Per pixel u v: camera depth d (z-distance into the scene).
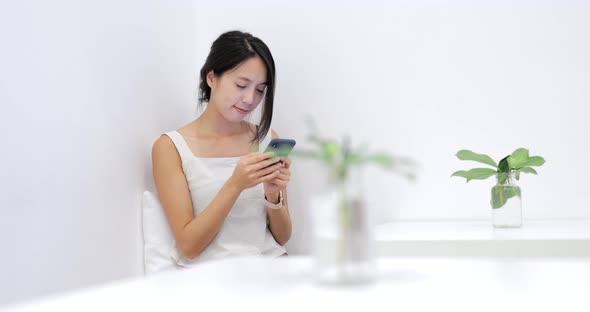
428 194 2.18
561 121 2.12
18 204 1.33
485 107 2.17
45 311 0.59
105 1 1.73
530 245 1.37
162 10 2.10
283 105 2.29
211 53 1.93
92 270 1.61
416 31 2.21
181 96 2.25
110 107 1.74
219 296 0.64
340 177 0.69
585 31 2.10
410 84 2.21
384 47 2.23
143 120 1.94
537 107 2.13
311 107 2.27
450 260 0.85
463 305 0.57
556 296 0.61
